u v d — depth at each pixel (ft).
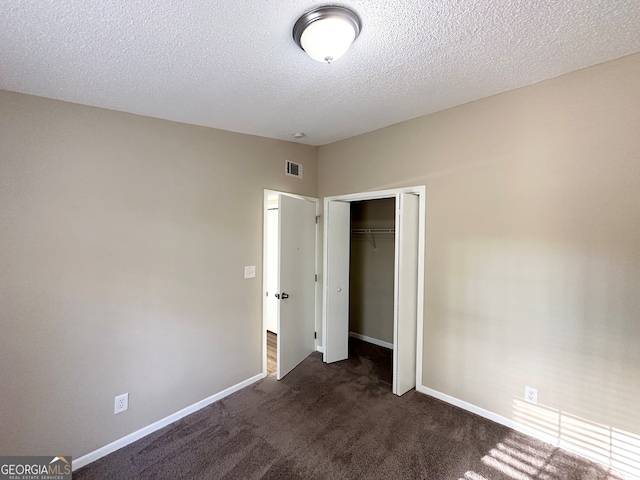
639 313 5.76
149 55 5.08
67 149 6.21
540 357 6.89
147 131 7.37
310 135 10.22
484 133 7.61
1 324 5.50
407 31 4.75
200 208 8.36
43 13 3.99
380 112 8.32
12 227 5.59
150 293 7.39
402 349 8.88
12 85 5.58
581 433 6.39
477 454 6.47
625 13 4.40
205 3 3.94
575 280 6.41
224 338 8.93
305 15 4.25
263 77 6.04
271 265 14.76
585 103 6.20
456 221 8.20
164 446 6.84
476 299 7.86
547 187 6.72
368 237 13.85
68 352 6.20
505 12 4.34
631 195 5.78
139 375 7.20
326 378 10.01
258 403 8.53
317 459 6.36
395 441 6.89
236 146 9.24
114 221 6.81
